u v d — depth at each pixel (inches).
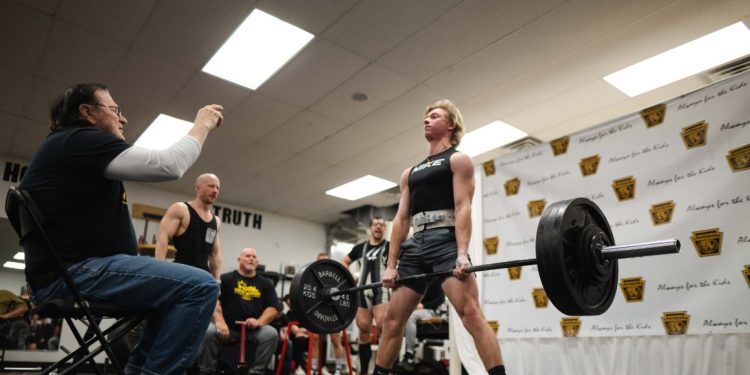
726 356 101.7
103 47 181.8
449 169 88.7
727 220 106.8
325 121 239.3
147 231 324.5
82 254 62.9
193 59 189.0
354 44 179.0
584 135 134.9
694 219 111.6
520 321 138.3
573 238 67.4
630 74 196.7
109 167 61.2
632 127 126.1
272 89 210.4
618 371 116.8
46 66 193.5
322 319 99.7
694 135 115.3
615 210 125.0
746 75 109.5
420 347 210.4
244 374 150.0
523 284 139.8
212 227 138.4
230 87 209.2
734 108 110.1
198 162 291.1
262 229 383.6
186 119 235.9
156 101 220.2
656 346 112.1
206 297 62.7
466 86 205.3
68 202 61.7
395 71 195.5
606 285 73.0
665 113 121.0
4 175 283.4
